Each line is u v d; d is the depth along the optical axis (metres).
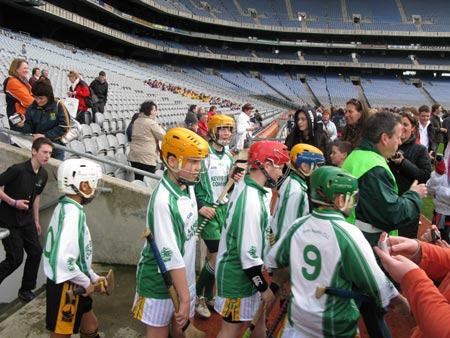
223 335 3.01
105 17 43.44
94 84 11.19
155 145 6.53
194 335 2.62
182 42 51.38
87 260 3.00
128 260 5.23
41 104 5.23
